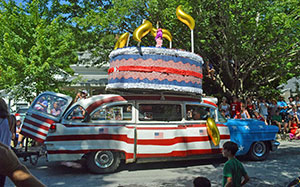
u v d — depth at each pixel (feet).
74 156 21.26
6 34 38.86
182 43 46.91
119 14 43.09
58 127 21.49
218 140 23.95
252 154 26.63
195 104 25.07
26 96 41.45
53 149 21.20
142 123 23.03
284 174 21.59
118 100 22.94
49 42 41.78
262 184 18.88
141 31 22.43
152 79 21.80
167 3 42.60
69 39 43.91
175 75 22.48
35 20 43.21
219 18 46.26
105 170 22.13
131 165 25.26
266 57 48.44
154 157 22.71
